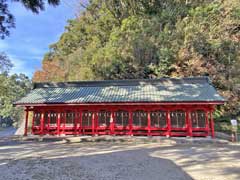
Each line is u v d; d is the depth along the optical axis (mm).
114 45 24578
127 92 15570
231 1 24359
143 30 24906
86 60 26203
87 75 23750
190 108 14328
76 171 6672
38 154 9555
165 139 13070
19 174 6371
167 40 23125
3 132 37125
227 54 21406
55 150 10562
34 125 15930
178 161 8047
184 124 14312
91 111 15578
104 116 15391
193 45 21547
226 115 19188
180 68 20859
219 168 6961
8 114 44219
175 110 14578
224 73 20453
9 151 10375
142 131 14836
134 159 8438
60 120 15719
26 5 8781
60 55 36250
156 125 14641
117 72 22672
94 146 11773
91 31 31594
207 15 24297
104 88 16766
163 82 16469
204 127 14031
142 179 5852
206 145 11781
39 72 29719
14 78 47156
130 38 24078
